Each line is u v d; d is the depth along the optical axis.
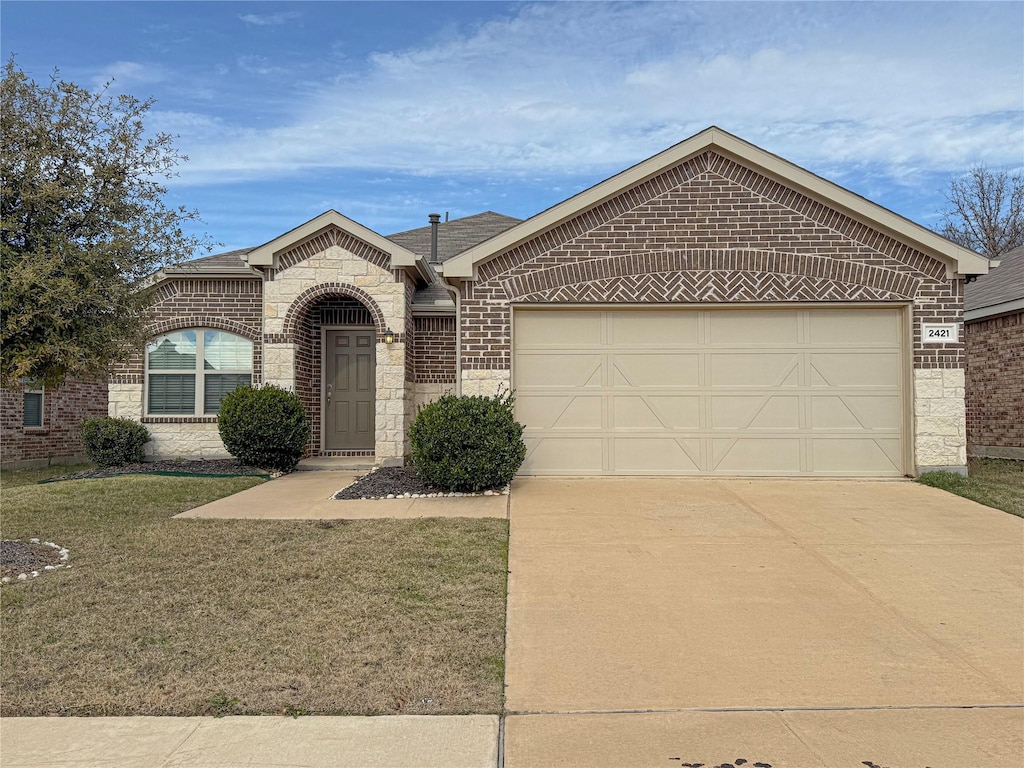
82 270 6.84
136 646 4.77
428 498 9.37
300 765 3.47
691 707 4.11
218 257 14.75
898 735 3.80
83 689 4.18
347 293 12.64
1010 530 7.79
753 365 10.65
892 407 10.57
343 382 14.03
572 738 3.75
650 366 10.71
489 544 7.16
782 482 10.30
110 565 6.46
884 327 10.60
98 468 12.88
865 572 6.48
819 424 10.58
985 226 34.47
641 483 10.26
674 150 10.42
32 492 9.82
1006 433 13.88
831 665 4.67
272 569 6.36
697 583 6.18
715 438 10.64
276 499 9.50
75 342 7.01
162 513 8.61
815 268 10.45
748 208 10.52
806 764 3.52
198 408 13.59
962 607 5.68
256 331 13.56
